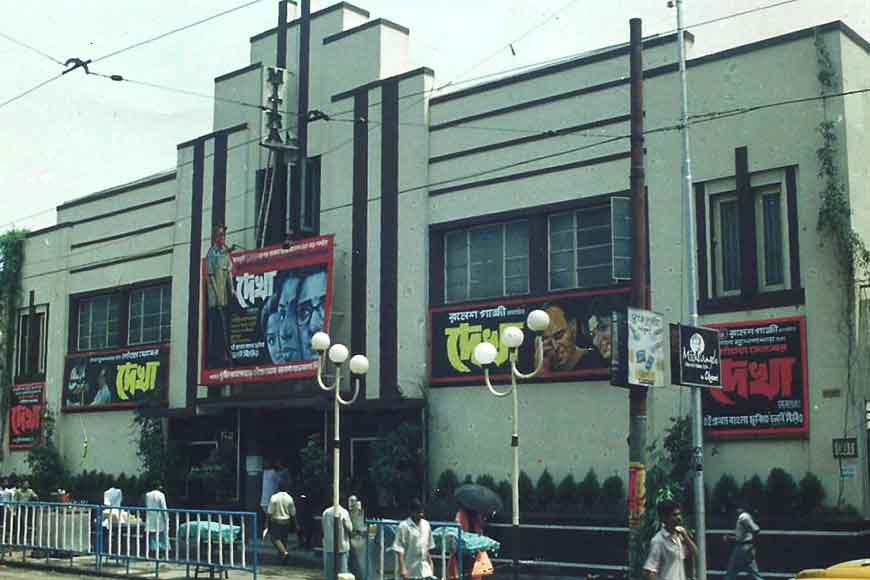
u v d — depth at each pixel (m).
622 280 19.97
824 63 18.28
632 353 15.58
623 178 20.66
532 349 21.45
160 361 29.25
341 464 24.48
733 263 19.22
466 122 23.25
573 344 20.89
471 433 22.23
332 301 24.19
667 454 19.16
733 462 18.55
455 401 22.59
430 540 15.68
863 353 17.56
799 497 17.69
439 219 23.41
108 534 20.42
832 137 18.05
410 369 23.33
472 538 16.55
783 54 18.86
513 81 22.59
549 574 20.28
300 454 24.75
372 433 24.05
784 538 17.62
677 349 16.12
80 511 21.14
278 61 27.58
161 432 29.28
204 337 27.30
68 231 33.47
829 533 17.19
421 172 23.78
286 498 22.47
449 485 22.28
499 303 22.08
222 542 18.52
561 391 21.02
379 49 25.30
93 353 31.75
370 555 17.39
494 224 22.80
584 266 21.23
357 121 25.08
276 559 23.08
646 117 20.39
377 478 22.67
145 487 29.05
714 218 19.48
